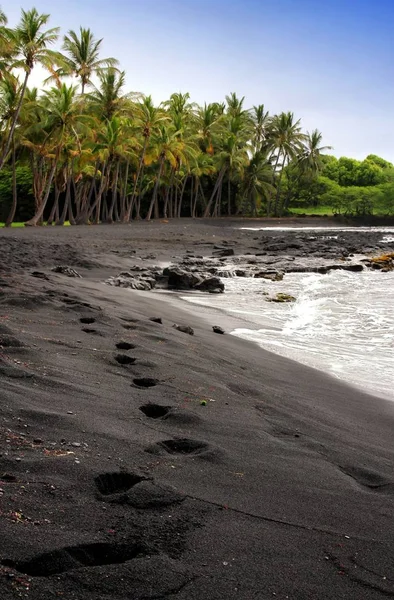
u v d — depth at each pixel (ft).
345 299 49.26
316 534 9.21
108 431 12.73
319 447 14.26
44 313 27.58
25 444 11.25
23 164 181.57
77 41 182.19
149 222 204.85
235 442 13.57
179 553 8.11
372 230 185.98
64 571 7.38
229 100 276.00
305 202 367.45
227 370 22.39
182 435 13.47
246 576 7.70
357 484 12.03
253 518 9.52
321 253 87.76
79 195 214.07
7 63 132.98
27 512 8.61
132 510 9.20
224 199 301.63
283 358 27.94
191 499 9.88
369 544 9.04
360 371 26.14
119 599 6.95
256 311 43.21
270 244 106.22
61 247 80.18
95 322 27.22
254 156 281.95
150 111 199.82
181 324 34.45
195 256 83.71
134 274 59.31
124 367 19.45
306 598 7.37
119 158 199.00
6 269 48.24
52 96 163.73
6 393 14.03
